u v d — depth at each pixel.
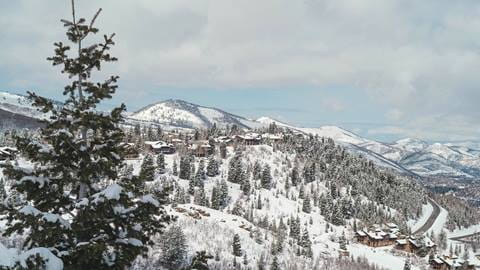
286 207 186.50
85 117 11.09
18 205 11.10
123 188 11.08
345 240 152.12
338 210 188.00
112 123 11.83
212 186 181.00
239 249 92.94
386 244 176.88
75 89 11.92
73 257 10.69
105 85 11.65
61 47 11.52
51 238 10.77
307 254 125.94
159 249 62.31
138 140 179.75
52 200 11.58
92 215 10.52
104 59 11.78
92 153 11.76
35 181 11.07
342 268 121.81
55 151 11.41
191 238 93.56
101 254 10.88
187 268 12.14
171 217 12.55
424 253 170.38
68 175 11.50
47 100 11.39
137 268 47.25
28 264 9.33
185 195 150.75
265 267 93.31
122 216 11.42
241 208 158.25
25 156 11.38
